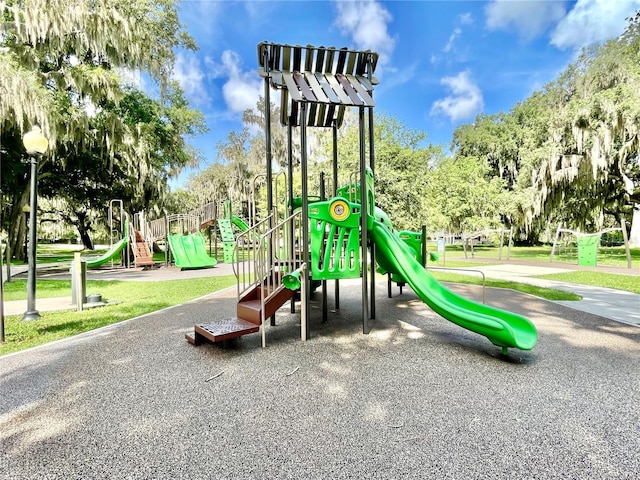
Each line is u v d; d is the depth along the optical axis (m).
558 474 1.88
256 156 29.53
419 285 4.38
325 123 6.16
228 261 17.55
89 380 3.17
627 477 1.85
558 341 4.20
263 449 2.12
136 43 12.98
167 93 21.61
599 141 14.70
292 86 4.27
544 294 7.35
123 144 15.94
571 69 19.44
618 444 2.14
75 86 12.42
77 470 1.96
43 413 2.60
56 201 27.05
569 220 20.30
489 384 3.01
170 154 21.25
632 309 5.91
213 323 4.25
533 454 2.05
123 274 13.38
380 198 14.16
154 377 3.23
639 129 13.39
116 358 3.74
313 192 15.32
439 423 2.39
